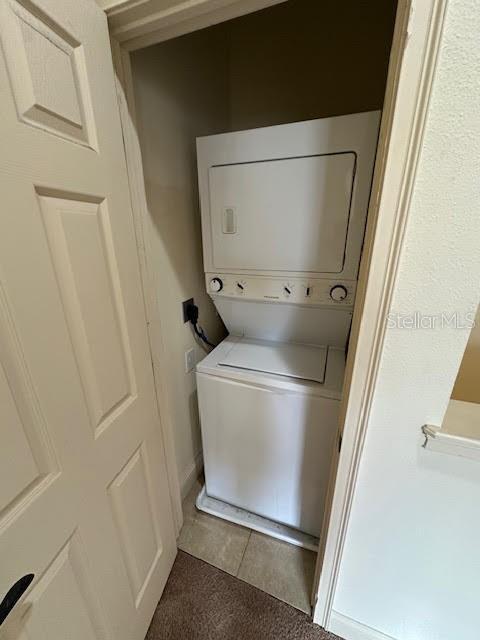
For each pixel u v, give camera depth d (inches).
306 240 46.6
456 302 25.4
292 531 61.1
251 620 48.6
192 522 64.1
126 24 30.4
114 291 32.8
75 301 27.0
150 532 45.6
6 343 20.8
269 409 51.5
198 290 63.5
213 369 53.2
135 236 37.7
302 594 51.9
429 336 27.0
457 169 22.1
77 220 26.6
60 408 26.0
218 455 61.1
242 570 55.4
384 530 36.9
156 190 47.9
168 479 53.9
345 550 40.2
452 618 39.1
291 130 41.8
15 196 20.6
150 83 44.4
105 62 28.6
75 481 28.5
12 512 22.2
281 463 55.3
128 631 40.6
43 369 23.9
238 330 64.3
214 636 46.8
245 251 51.1
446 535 34.4
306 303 50.7
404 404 30.0
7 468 21.5
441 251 24.3
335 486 36.8
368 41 58.9
